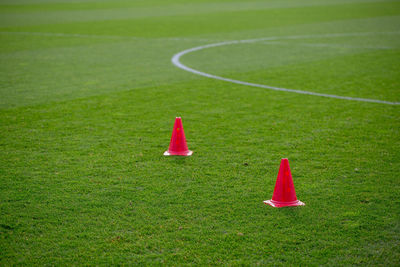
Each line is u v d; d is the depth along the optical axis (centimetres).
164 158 684
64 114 935
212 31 2531
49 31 2588
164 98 1070
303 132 812
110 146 740
